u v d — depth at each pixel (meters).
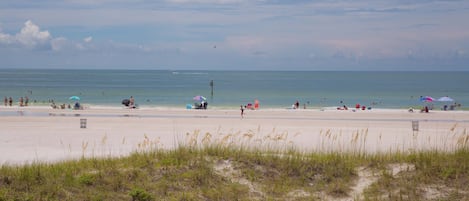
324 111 65.06
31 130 40.00
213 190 15.70
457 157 18.73
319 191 16.08
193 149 20.17
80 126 42.81
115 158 20.08
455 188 15.80
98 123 46.47
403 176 16.88
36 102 82.56
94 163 18.70
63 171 17.27
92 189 15.50
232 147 20.66
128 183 16.12
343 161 18.72
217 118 53.66
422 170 17.27
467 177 16.58
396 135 38.91
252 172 17.19
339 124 48.91
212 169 17.30
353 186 16.58
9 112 59.12
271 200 15.12
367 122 51.12
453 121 52.84
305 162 18.33
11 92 119.25
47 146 30.97
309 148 27.22
